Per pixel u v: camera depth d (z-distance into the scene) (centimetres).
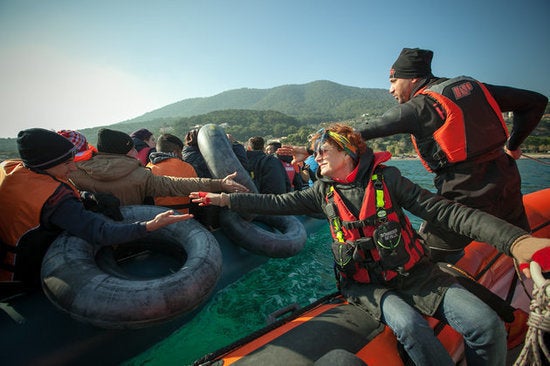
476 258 286
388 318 171
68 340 223
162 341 272
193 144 473
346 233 193
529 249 138
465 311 157
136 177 314
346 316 206
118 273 255
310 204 218
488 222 156
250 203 227
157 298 216
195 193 242
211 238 296
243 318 332
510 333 255
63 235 241
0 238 227
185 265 259
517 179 216
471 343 157
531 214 327
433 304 170
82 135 335
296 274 439
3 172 235
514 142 253
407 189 184
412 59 239
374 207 185
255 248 387
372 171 189
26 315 226
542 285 125
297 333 192
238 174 392
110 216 265
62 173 239
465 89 204
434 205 175
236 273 383
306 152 284
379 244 180
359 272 194
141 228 220
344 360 147
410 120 215
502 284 272
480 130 202
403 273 180
